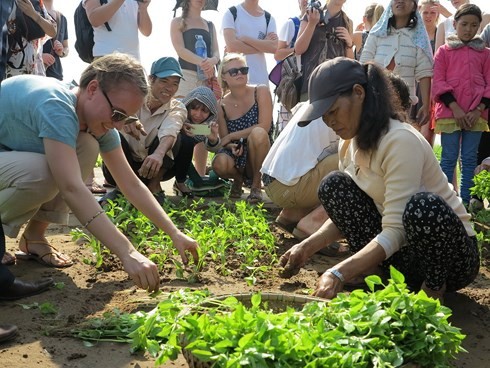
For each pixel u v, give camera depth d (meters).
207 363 2.23
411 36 6.75
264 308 2.95
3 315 3.51
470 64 6.45
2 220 3.95
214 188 7.04
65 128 3.46
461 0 7.60
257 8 7.79
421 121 7.02
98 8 6.57
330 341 2.34
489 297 4.07
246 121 6.96
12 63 5.96
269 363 2.17
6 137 3.90
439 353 2.49
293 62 7.14
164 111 6.17
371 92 3.36
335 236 3.94
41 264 4.42
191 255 3.90
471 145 6.61
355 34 7.97
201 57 7.38
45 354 3.03
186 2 7.41
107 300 3.79
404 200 3.39
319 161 4.99
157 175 6.27
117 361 2.99
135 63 3.56
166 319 2.56
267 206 6.65
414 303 2.52
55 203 4.31
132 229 4.99
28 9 5.92
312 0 6.95
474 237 3.74
